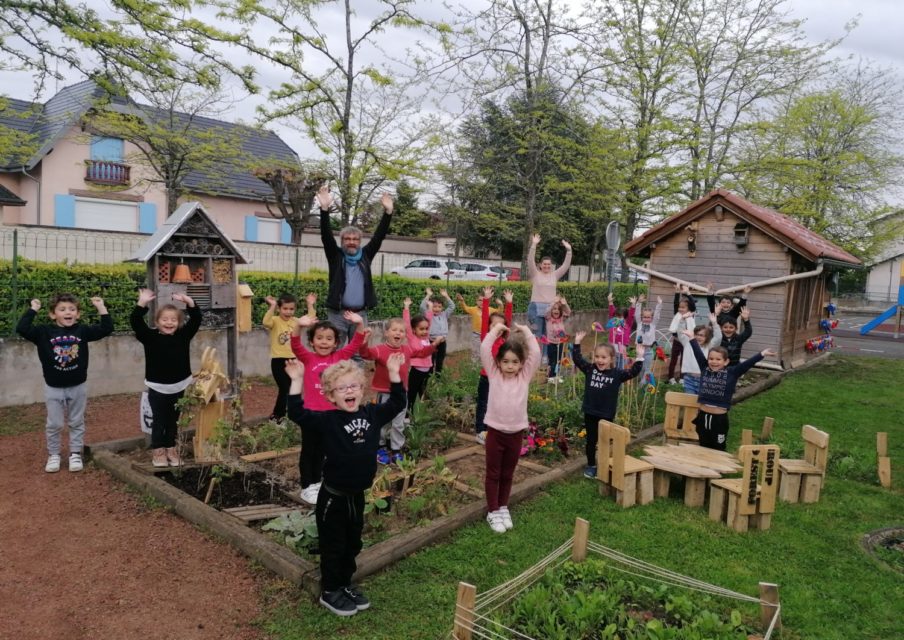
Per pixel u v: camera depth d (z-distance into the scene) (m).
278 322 7.31
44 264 8.55
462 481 5.82
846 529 5.20
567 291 18.47
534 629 3.36
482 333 7.66
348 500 3.62
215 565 4.13
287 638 3.38
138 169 22.94
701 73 20.14
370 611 3.65
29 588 3.83
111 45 9.63
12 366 7.96
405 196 32.41
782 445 7.36
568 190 21.14
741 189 21.03
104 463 5.82
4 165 20.11
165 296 6.68
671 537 4.84
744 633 3.42
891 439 8.12
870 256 26.33
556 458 6.64
